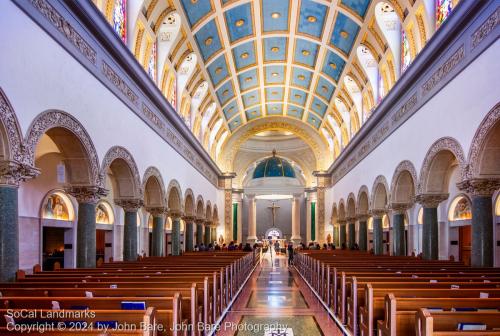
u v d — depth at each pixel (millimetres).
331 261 12531
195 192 24234
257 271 21656
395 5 14188
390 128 17062
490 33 9188
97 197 10922
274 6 17703
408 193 16359
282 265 25969
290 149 38438
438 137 12109
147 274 8531
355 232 27312
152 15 14195
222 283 9727
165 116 17297
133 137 13609
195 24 16547
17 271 7559
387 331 5430
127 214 13852
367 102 21078
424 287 6664
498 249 15680
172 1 14344
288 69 24125
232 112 29625
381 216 19484
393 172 16594
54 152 13812
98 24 10352
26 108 7738
